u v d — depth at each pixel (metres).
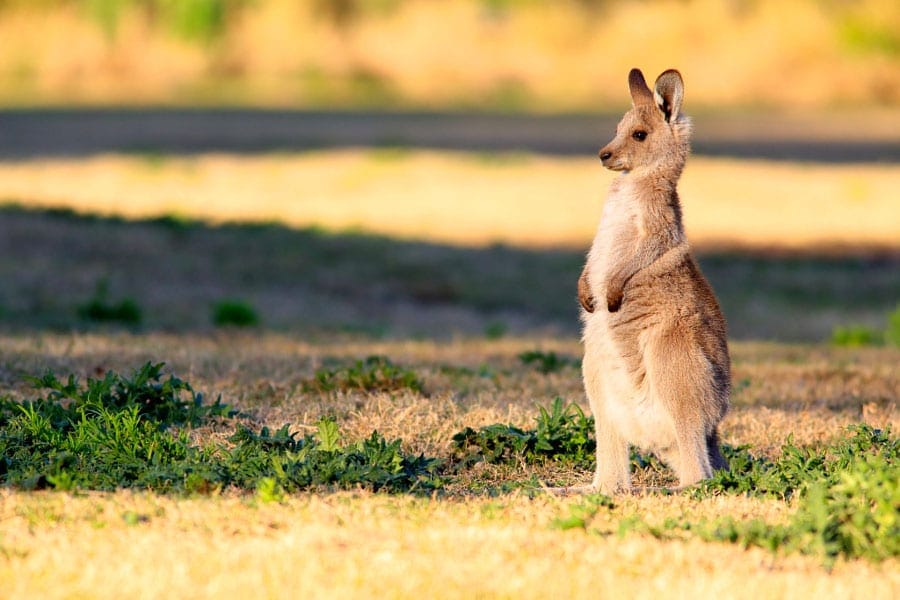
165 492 17.00
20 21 157.50
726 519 15.52
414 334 40.53
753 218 70.06
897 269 58.41
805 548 14.70
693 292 17.92
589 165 89.50
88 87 149.75
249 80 155.88
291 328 39.91
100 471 17.62
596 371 18.28
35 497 16.16
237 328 38.09
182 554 13.77
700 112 141.75
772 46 163.00
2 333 33.00
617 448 18.31
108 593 12.50
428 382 26.34
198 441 20.28
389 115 129.88
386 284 51.47
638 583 13.29
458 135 110.75
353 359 29.39
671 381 17.52
